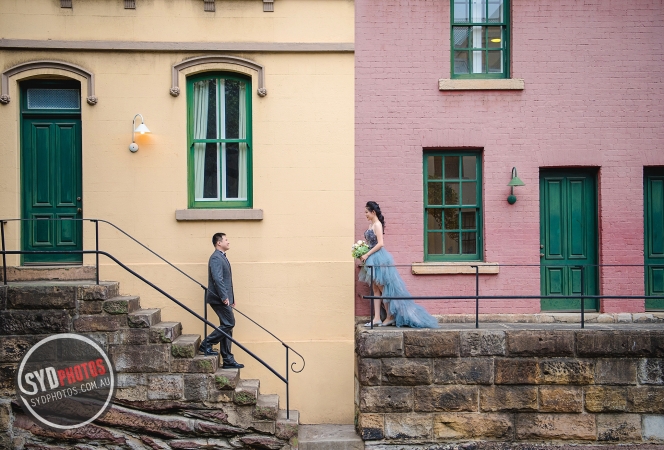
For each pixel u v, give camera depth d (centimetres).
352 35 759
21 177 750
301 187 752
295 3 755
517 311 770
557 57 775
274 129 752
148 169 744
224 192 774
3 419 628
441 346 666
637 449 662
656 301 790
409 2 768
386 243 766
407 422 667
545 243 793
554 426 664
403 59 767
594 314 769
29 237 754
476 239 793
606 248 775
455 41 798
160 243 742
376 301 719
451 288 768
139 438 646
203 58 746
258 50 746
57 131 759
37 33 732
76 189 759
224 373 654
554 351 664
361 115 764
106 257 738
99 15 738
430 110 769
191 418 645
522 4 776
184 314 739
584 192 797
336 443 670
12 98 733
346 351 744
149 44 738
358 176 763
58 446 638
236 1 749
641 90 777
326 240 751
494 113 772
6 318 629
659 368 663
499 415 667
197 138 771
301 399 739
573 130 774
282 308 745
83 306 636
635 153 775
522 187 773
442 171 793
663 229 802
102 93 740
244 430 645
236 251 746
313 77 755
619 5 777
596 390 664
